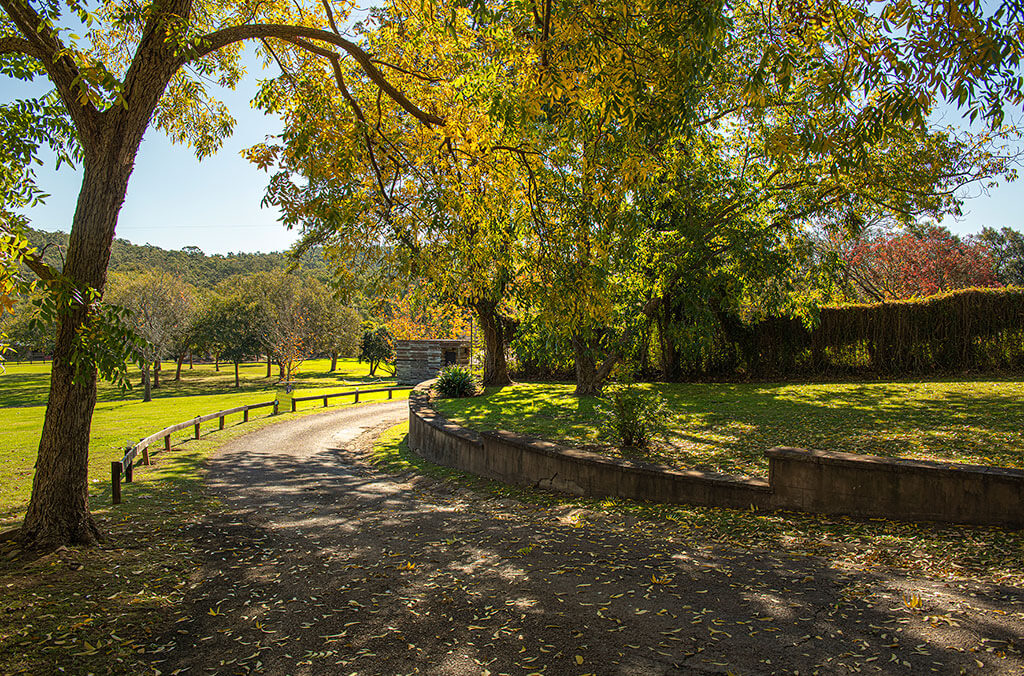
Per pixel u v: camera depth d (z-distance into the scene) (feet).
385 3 28.04
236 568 18.13
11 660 11.96
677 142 40.81
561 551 19.16
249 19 28.09
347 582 16.71
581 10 19.94
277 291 162.20
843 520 20.98
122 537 20.70
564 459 30.25
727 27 20.93
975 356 61.72
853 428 33.65
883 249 117.91
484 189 28.81
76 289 17.31
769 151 22.86
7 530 21.25
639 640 12.21
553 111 23.50
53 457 18.90
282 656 12.21
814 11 22.27
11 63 20.08
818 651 11.29
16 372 226.17
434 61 28.60
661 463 29.35
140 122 19.22
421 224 29.17
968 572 15.15
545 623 13.29
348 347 176.35
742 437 33.88
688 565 17.06
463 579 16.63
